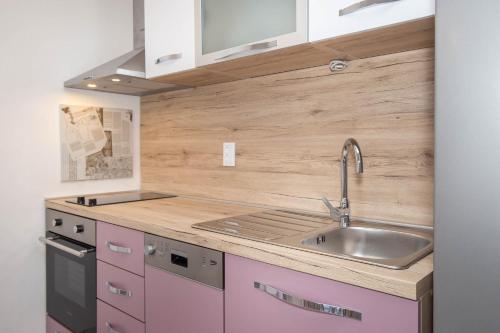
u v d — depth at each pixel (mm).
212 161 2098
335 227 1409
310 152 1676
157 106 2408
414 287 816
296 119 1720
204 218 1601
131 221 1559
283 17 1354
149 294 1498
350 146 1538
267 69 1699
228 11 1526
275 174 1811
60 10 2166
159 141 2404
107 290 1711
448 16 783
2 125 1977
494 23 731
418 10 1030
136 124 2525
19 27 2020
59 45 2164
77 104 2242
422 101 1357
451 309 787
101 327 1752
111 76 1860
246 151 1930
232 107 1985
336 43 1281
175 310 1388
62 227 1993
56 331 2066
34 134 2082
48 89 2127
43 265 2141
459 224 775
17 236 2043
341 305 944
